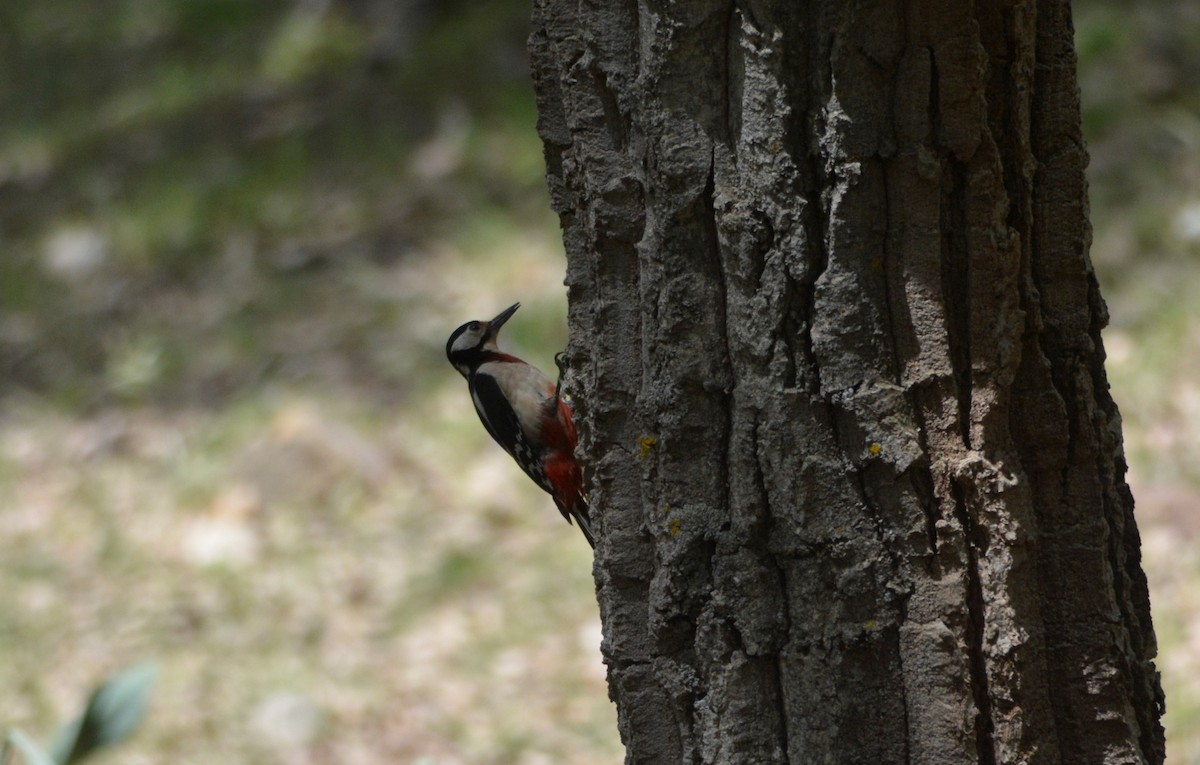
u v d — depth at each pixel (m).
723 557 5.00
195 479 14.22
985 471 4.79
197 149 21.38
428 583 12.55
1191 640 10.20
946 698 4.88
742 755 5.04
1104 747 5.00
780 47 4.69
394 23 22.78
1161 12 17.86
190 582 12.88
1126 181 15.59
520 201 17.95
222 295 17.53
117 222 19.84
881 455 4.81
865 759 4.93
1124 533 5.26
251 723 10.91
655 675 5.29
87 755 4.74
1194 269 14.30
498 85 20.19
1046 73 4.85
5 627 12.46
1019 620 4.85
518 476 13.71
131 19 28.17
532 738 10.52
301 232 18.48
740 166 4.83
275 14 26.42
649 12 4.86
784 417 4.85
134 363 16.22
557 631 11.77
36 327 17.73
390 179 19.08
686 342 4.97
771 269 4.81
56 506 14.28
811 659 4.92
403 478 13.88
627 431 5.29
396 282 17.00
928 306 4.77
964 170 4.73
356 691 11.25
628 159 5.10
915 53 4.64
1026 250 4.86
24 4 30.58
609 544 5.36
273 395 15.32
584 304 5.42
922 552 4.85
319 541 13.23
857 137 4.70
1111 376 13.21
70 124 24.06
